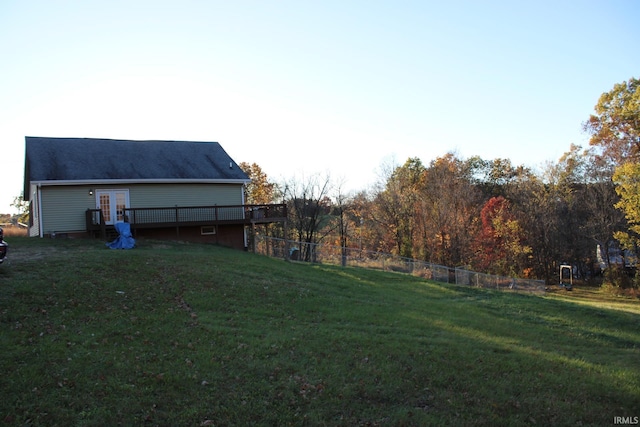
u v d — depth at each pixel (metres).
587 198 46.84
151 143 29.89
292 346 9.98
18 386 6.94
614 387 9.54
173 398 7.17
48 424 6.12
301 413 7.12
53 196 24.30
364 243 51.12
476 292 22.28
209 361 8.67
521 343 12.64
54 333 9.30
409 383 8.60
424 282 23.55
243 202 29.17
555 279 46.97
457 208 45.88
